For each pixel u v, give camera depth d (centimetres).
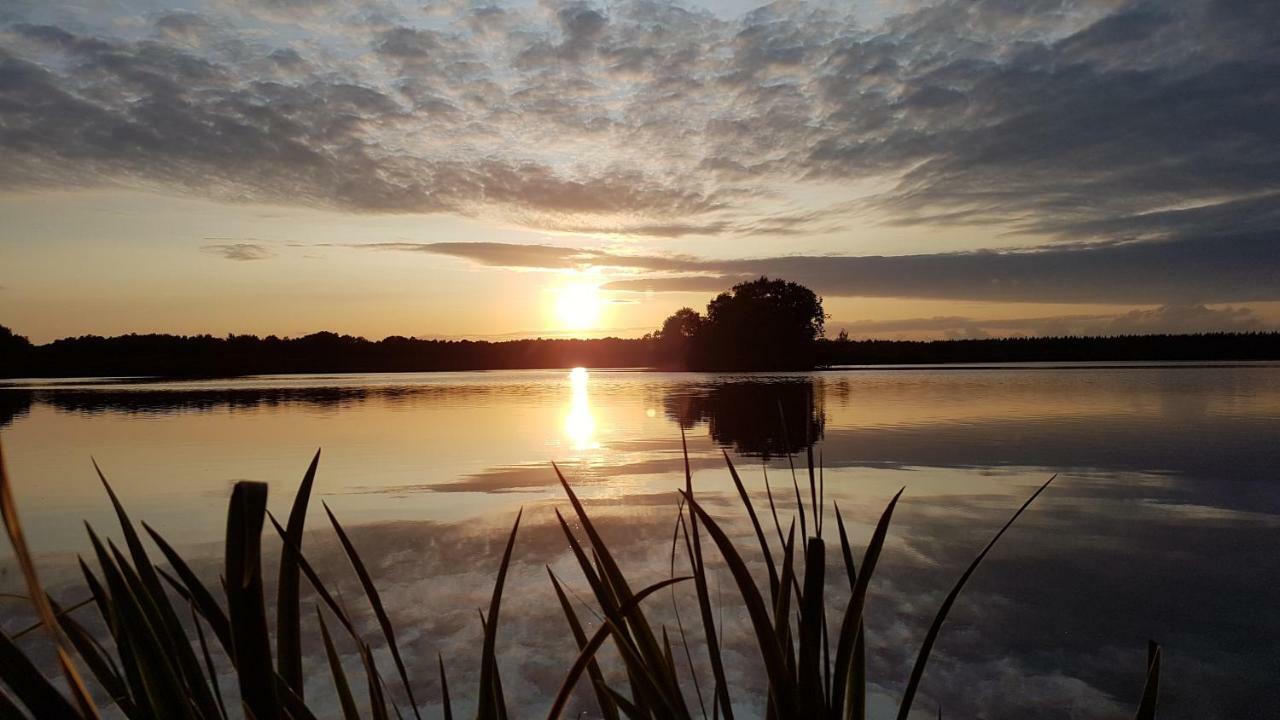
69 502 586
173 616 60
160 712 53
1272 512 512
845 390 2022
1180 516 502
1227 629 303
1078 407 1373
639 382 2827
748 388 2200
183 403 1795
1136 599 337
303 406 1653
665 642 75
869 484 617
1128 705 240
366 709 237
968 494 575
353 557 70
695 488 600
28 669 40
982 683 255
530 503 547
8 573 394
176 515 529
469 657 276
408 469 721
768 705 71
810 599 63
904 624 308
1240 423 1068
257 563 47
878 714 234
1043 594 345
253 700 46
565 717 230
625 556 406
